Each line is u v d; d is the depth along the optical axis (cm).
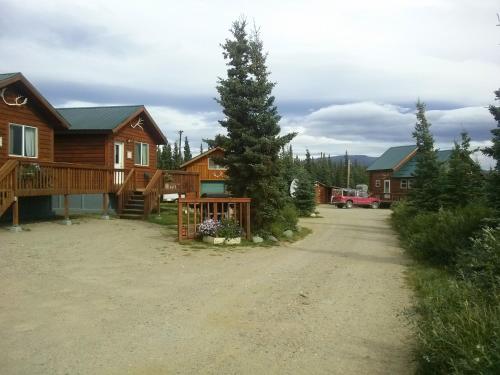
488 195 1088
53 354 497
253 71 1518
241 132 1498
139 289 791
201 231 1394
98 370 460
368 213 3625
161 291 784
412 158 5434
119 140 2231
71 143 2169
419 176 2212
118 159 2256
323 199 6059
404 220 2100
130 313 651
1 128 1519
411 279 930
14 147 1593
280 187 1608
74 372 454
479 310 464
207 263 1067
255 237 1454
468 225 1080
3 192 1299
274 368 476
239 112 1518
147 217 1891
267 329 599
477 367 365
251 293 789
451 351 410
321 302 743
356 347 539
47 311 647
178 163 5816
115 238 1354
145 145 2539
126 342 538
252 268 1026
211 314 658
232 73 1541
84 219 1762
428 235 1194
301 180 3123
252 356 507
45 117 1745
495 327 408
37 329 573
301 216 3056
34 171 1416
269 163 1507
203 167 4212
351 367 482
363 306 722
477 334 409
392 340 564
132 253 1142
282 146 1530
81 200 2052
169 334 569
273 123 1503
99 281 837
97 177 1786
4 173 1298
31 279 822
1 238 1207
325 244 1524
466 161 1906
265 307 704
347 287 859
